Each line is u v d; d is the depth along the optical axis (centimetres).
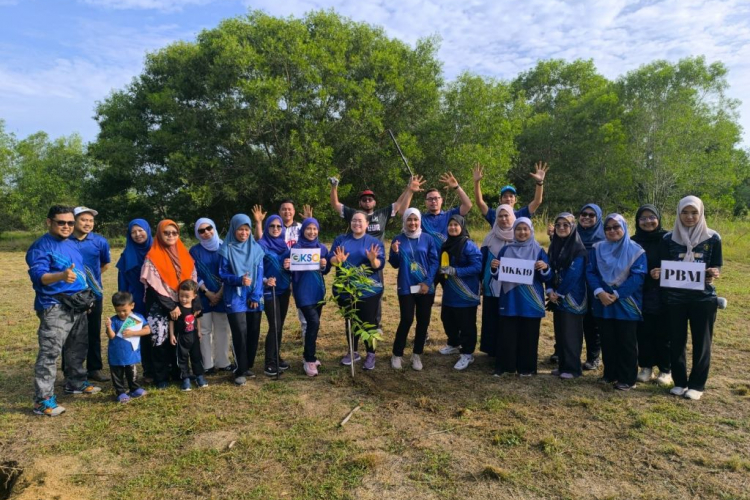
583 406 453
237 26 2169
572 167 3162
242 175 2139
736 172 2753
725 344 626
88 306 478
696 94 2672
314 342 540
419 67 2361
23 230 3403
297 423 425
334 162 2216
